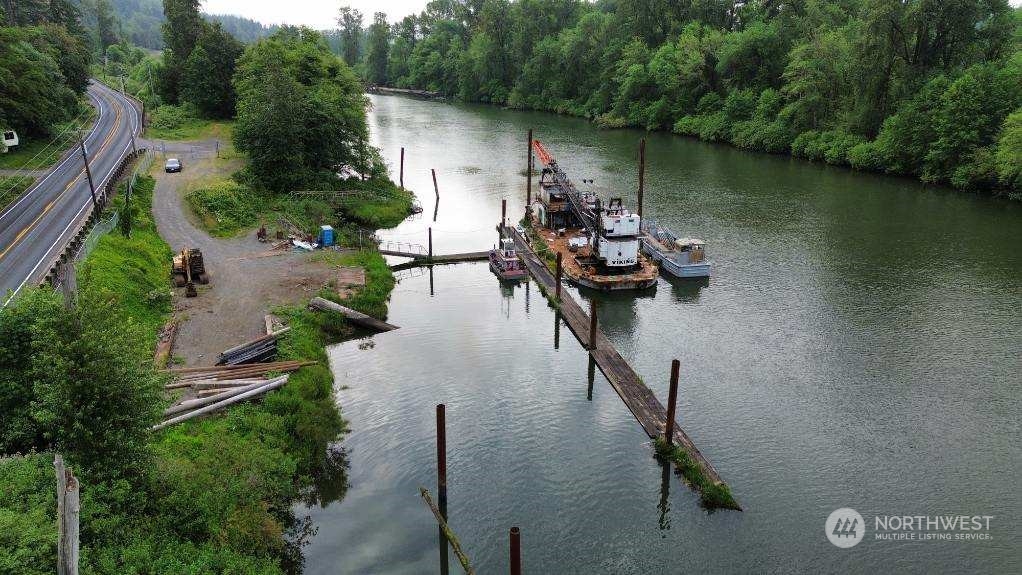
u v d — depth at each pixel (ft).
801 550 87.20
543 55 555.28
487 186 296.30
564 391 124.88
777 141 368.89
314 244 187.52
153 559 67.46
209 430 96.27
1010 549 87.40
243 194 217.77
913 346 142.61
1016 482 100.22
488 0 610.65
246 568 72.84
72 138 285.64
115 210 181.16
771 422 114.93
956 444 109.19
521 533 89.45
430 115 529.86
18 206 187.52
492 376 129.80
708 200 268.21
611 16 524.52
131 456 72.54
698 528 90.79
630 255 180.14
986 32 305.12
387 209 244.83
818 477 101.04
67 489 57.31
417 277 187.83
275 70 241.35
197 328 132.46
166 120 336.90
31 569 56.59
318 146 252.01
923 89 298.56
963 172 276.21
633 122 467.52
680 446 105.70
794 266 192.85
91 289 76.33
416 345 142.72
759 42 408.46
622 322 155.74
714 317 158.81
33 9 399.03
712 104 429.79
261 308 143.02
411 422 113.29
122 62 617.62
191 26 397.39
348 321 147.54
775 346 143.33
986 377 129.49
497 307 166.30
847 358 137.59
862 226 231.50
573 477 100.32
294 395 108.37
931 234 221.66
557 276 165.68
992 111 275.80
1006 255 199.82
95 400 68.74
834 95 359.66
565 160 350.43
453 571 82.89
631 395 122.01
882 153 309.63
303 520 90.89
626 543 88.12
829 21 397.19
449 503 94.22
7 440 74.33
